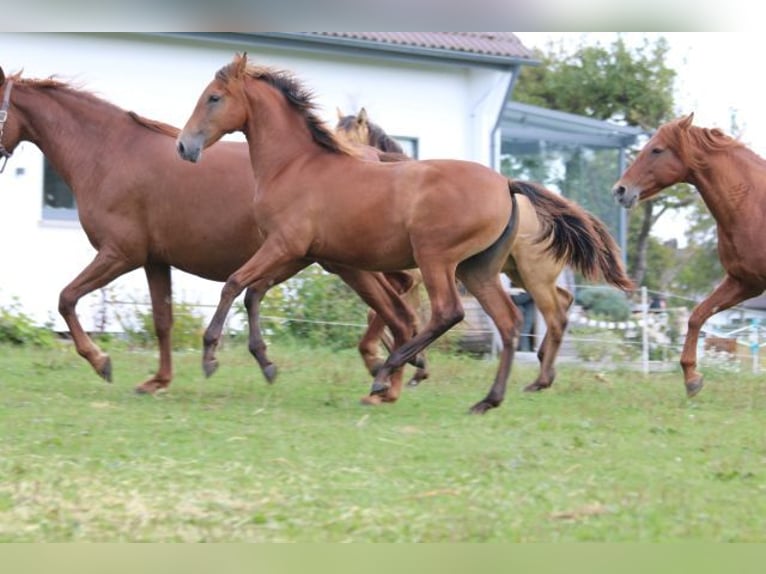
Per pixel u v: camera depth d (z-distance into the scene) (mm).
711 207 11984
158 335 11578
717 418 10609
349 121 13055
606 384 13906
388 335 12953
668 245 38312
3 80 11273
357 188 10219
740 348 20703
